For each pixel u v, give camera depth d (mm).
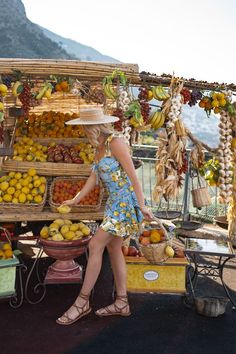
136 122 4574
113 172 3619
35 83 5035
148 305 4242
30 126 6152
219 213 7945
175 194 4879
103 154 3727
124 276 3955
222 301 4047
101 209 4793
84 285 3842
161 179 4801
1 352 3312
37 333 3627
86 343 3475
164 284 4164
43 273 5016
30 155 5086
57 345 3438
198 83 5035
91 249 3768
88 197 4707
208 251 4023
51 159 5098
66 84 4520
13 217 4461
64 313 3924
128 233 3672
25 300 4285
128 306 3998
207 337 3627
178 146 4797
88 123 3557
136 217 3725
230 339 3600
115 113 4449
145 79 4711
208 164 5738
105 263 5488
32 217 4508
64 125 6062
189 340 3564
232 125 5422
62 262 4320
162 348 3426
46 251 4148
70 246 4086
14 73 4297
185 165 4934
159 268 4141
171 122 4738
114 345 3453
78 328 3727
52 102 7621
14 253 4223
